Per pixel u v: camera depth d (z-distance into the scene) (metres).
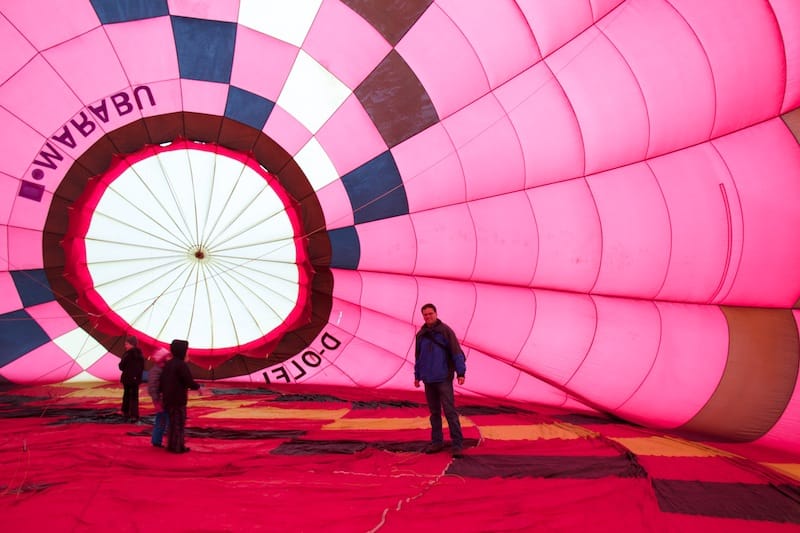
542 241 8.99
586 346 8.94
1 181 8.81
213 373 11.20
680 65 7.70
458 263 9.43
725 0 7.23
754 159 7.69
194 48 8.31
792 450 6.98
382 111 8.73
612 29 7.82
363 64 8.43
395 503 3.71
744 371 7.75
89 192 9.21
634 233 8.46
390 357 10.73
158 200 9.49
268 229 9.73
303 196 9.48
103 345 10.51
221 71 8.54
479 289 9.63
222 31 8.23
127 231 9.62
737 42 7.36
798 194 7.42
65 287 9.88
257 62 8.49
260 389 10.63
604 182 8.64
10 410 7.82
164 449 5.53
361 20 8.10
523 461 5.16
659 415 8.20
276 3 8.01
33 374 10.38
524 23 7.96
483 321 9.59
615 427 7.91
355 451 5.50
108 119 8.72
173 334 10.45
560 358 9.10
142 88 8.56
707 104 7.80
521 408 9.11
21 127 8.47
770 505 3.99
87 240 9.59
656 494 4.18
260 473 4.52
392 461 5.07
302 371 10.96
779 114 7.58
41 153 8.73
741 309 8.08
